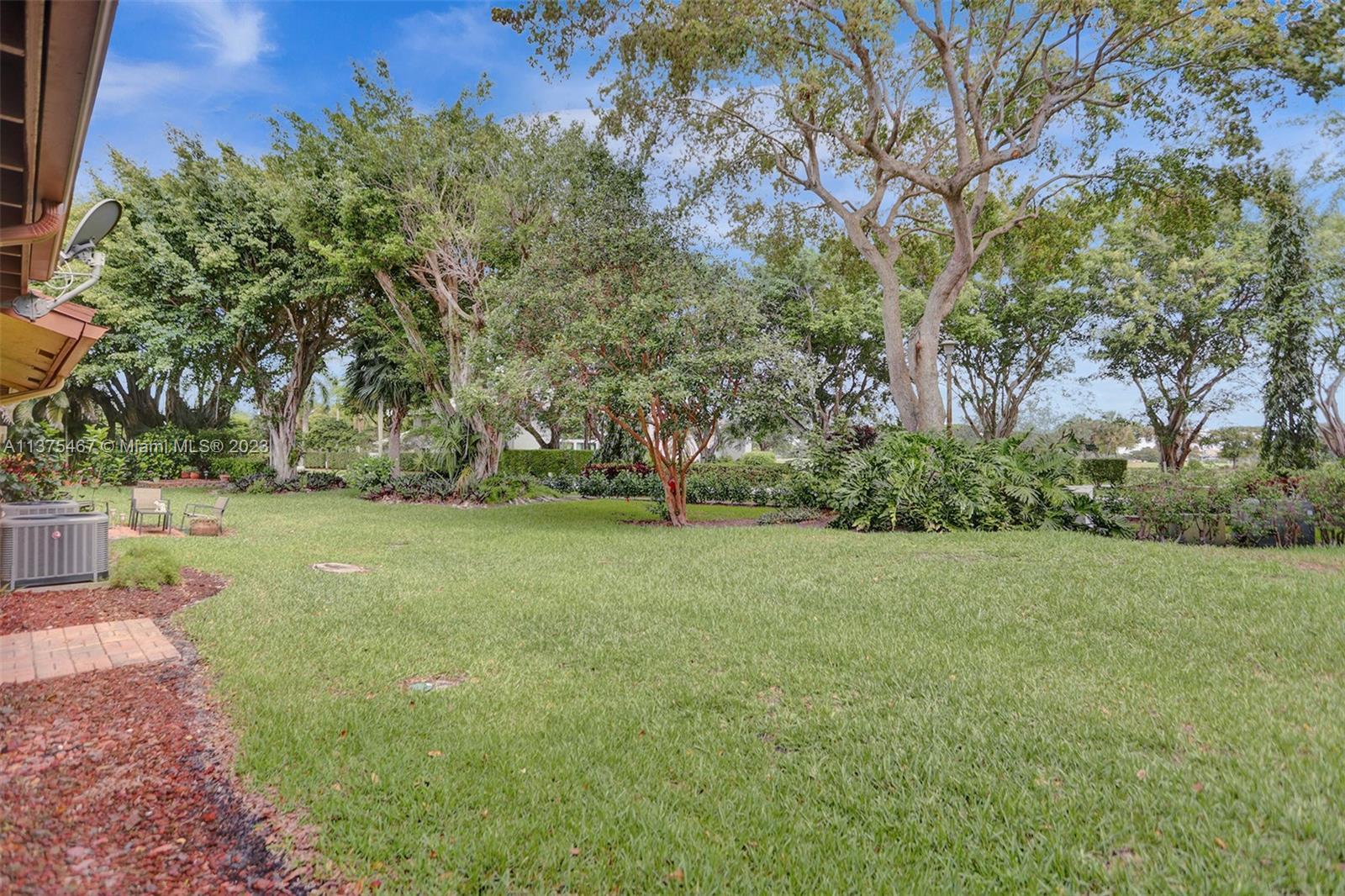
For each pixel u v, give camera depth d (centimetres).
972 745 365
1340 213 1984
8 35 257
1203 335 2447
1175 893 242
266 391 2541
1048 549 966
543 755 351
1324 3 1216
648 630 599
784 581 810
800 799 313
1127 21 1248
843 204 1789
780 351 1351
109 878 240
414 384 2411
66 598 677
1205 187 1584
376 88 1998
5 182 378
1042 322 2727
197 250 2117
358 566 952
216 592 756
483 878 251
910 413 1706
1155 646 549
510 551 1088
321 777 322
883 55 1506
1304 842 269
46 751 336
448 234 1994
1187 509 1161
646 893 247
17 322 661
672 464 1526
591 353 1352
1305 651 524
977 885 250
